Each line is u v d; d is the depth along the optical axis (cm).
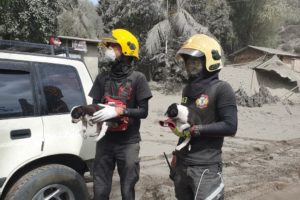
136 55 375
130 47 367
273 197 581
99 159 379
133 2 2950
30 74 396
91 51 1823
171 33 2788
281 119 1806
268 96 2470
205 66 305
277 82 2881
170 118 301
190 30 2734
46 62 412
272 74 2894
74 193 399
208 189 302
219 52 307
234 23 4266
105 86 376
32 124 382
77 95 430
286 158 883
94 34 2997
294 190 621
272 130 1405
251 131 1359
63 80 423
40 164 394
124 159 372
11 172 362
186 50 305
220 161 313
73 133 410
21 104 380
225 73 2798
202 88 305
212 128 292
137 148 378
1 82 374
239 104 2234
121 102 365
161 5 2877
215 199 302
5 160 359
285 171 752
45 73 408
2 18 1405
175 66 2562
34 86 395
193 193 314
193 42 308
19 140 370
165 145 1009
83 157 417
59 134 399
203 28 2808
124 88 369
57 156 404
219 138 311
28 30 1450
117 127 361
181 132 298
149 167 747
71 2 2855
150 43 2731
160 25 2745
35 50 447
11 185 374
